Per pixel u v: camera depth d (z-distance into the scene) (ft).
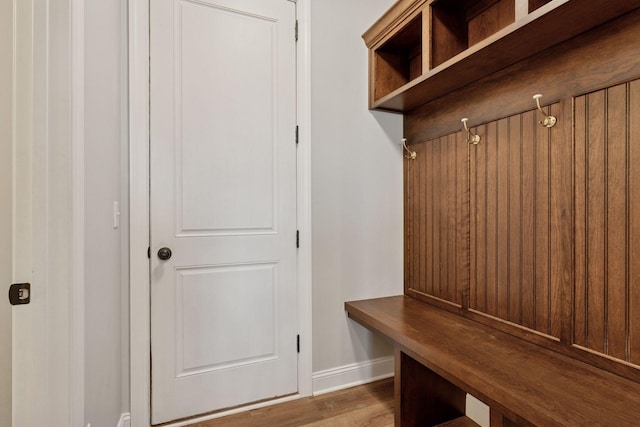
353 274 6.81
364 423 5.53
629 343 3.58
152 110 5.33
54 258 3.11
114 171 4.71
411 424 5.35
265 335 6.13
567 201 4.16
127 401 5.19
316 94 6.43
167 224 5.45
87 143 3.60
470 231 5.60
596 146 3.86
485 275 5.32
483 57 4.56
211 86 5.72
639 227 3.51
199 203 5.65
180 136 5.52
